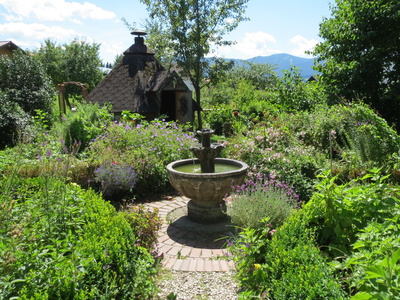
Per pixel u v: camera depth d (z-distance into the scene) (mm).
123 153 7750
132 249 3438
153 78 14289
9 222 2953
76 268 2559
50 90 16828
